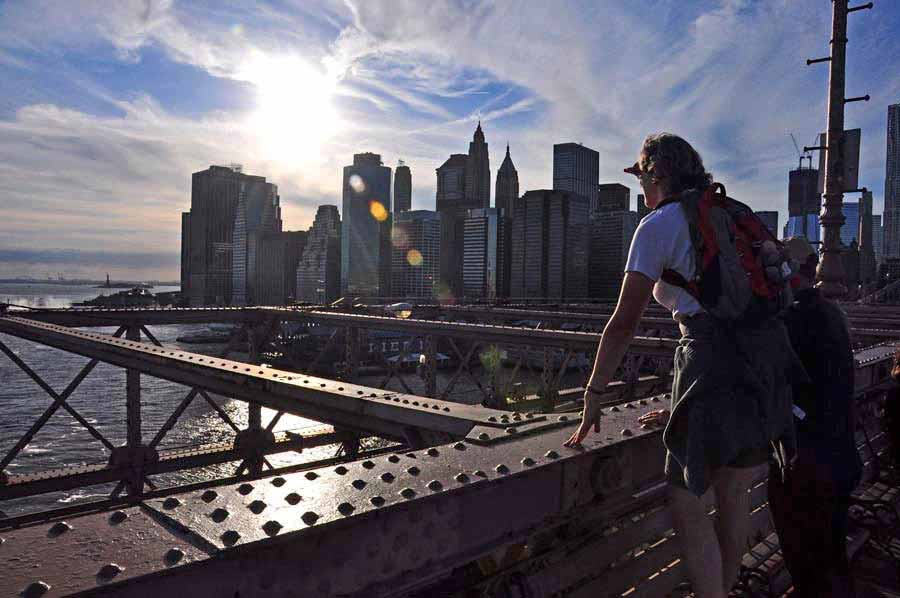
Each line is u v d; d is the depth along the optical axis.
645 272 1.90
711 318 1.93
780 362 1.98
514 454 1.97
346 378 13.70
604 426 2.45
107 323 14.30
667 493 2.13
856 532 4.05
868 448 5.09
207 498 1.36
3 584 0.91
